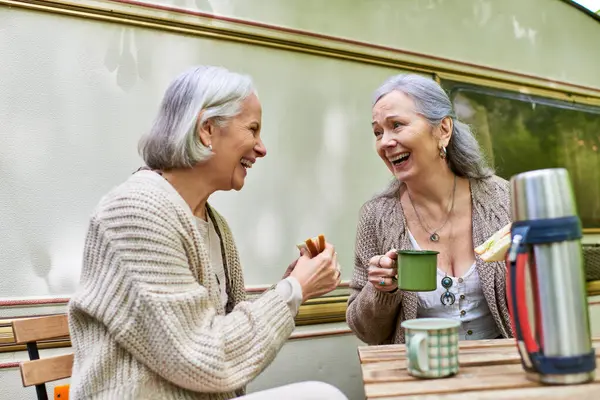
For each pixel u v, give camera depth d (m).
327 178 2.74
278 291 1.12
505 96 3.50
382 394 0.79
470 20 3.41
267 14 2.59
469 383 0.83
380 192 1.81
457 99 3.26
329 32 2.79
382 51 2.97
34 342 1.24
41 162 2.04
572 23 4.00
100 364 0.96
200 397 1.01
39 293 2.01
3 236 1.96
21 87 2.02
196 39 2.40
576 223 0.80
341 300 2.67
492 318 1.59
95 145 2.15
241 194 2.48
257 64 2.56
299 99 2.68
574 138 3.87
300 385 0.94
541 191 0.80
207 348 0.95
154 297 0.94
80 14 2.12
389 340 1.70
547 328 0.79
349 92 2.85
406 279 1.22
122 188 1.04
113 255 0.97
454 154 1.69
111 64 2.20
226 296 1.32
